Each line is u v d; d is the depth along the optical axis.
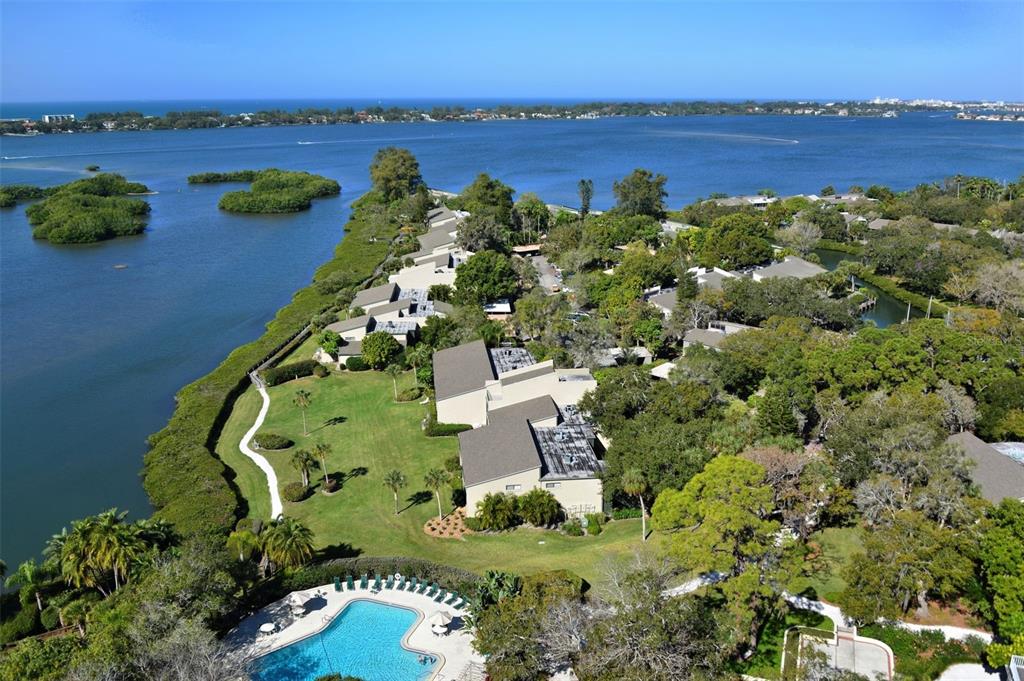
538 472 63.97
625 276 122.50
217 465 74.50
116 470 78.00
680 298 111.69
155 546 52.53
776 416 67.62
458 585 53.56
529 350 95.38
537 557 58.06
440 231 171.12
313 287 141.62
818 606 49.75
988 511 48.97
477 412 81.69
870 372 73.88
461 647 48.00
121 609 44.25
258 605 52.94
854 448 59.41
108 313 134.12
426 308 119.12
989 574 44.94
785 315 103.19
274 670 46.53
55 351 114.69
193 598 46.44
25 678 39.84
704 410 72.25
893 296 132.12
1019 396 68.12
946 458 54.25
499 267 121.88
